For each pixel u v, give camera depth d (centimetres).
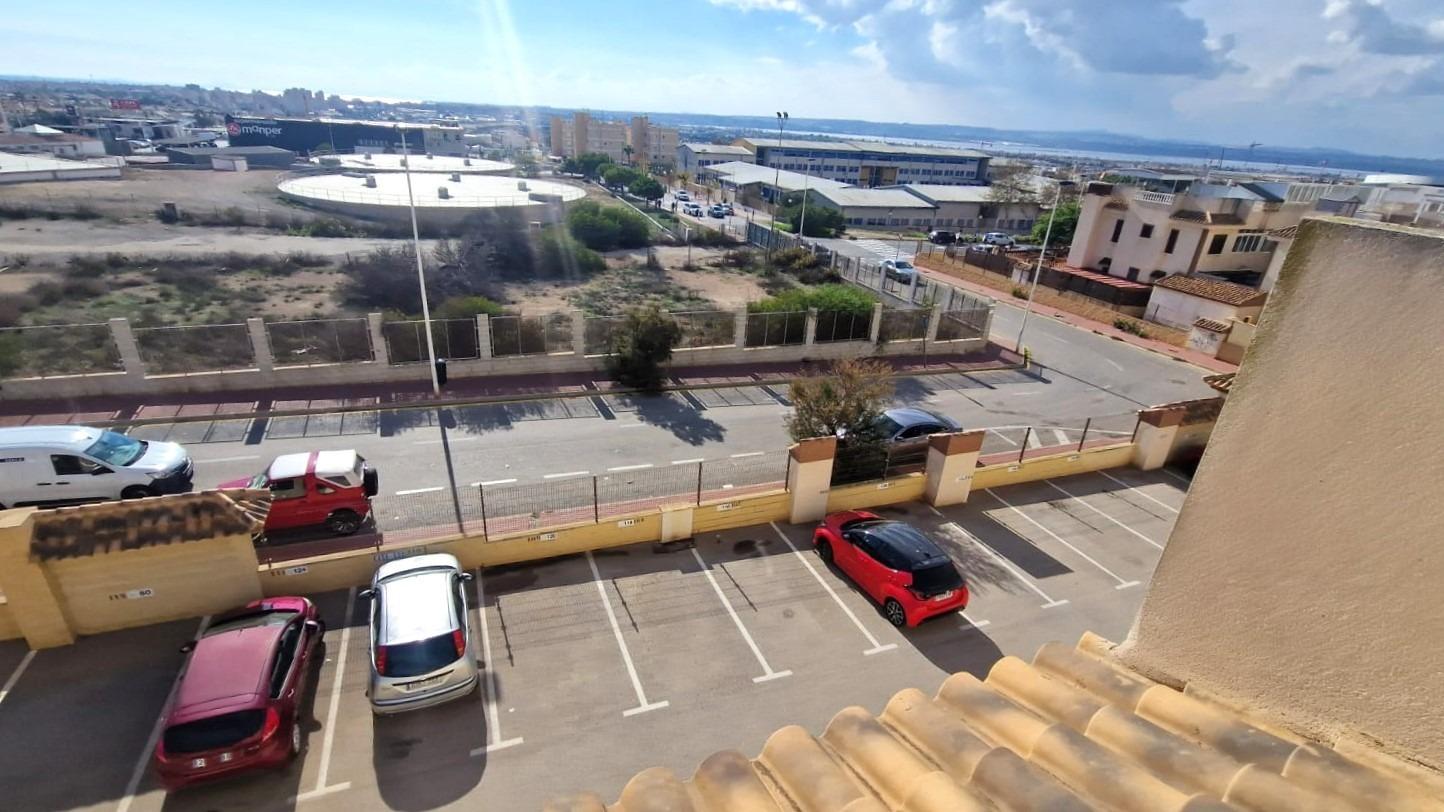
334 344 2369
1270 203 4156
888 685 1183
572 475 1859
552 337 2584
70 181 8219
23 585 1091
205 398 2158
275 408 2138
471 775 970
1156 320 3988
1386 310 278
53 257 4322
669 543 1541
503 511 1661
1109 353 3481
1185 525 367
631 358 2469
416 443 1995
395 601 1081
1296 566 314
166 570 1179
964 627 1342
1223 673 347
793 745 366
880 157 14500
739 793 332
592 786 964
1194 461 2153
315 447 1938
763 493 1636
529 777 972
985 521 1738
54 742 985
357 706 1072
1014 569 1543
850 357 3045
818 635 1288
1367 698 287
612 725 1065
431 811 917
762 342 2909
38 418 1966
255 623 1073
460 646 1055
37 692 1060
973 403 2672
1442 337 261
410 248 4969
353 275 4119
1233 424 342
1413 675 271
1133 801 284
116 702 1052
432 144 15775
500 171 11212
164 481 1602
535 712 1079
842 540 1450
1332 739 297
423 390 2338
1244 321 3366
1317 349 304
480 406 2278
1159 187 4544
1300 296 311
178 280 3878
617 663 1188
